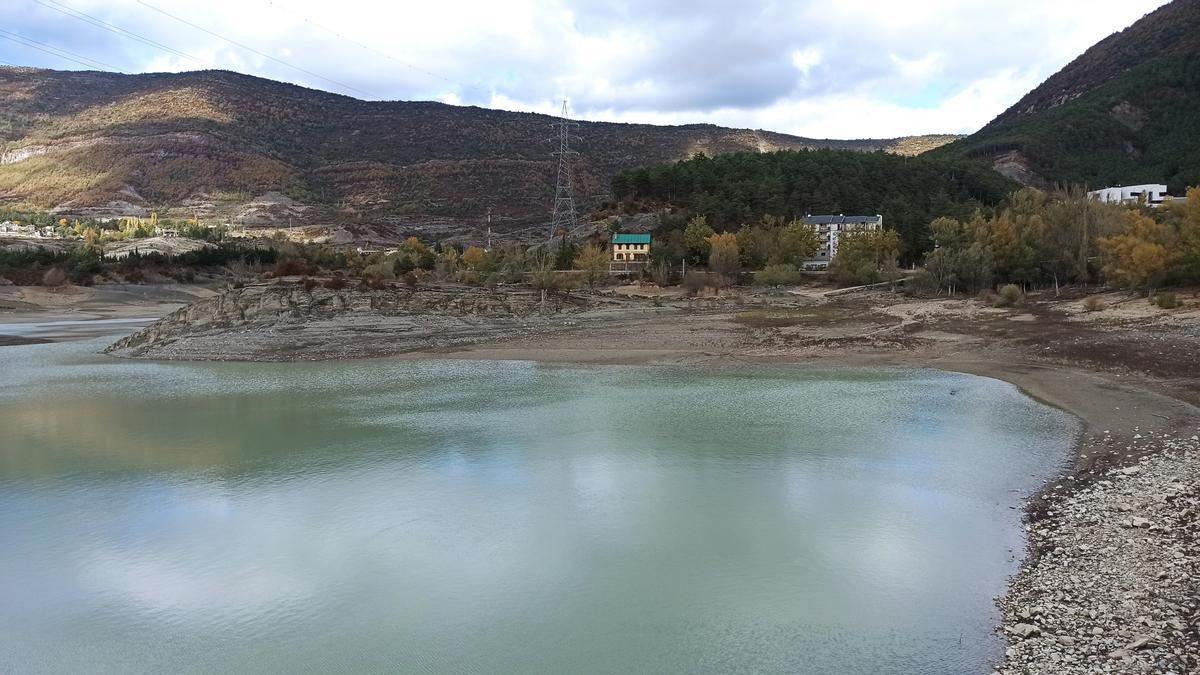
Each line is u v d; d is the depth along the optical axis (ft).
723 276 353.51
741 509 63.31
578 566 52.70
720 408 105.81
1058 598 43.83
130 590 50.19
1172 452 71.77
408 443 87.40
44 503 67.31
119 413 106.52
